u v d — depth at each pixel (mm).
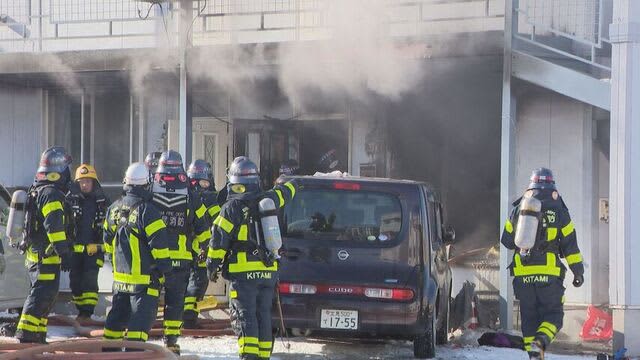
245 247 12352
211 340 16156
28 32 23500
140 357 10883
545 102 21438
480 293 20578
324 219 14391
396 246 14203
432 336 14570
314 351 15375
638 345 15688
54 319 17297
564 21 21062
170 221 13234
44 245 13828
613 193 15922
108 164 24156
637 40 15867
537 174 13945
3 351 11859
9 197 17516
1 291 17000
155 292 12648
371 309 14039
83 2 23203
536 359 13336
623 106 15883
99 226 16719
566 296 21172
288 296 14141
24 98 23719
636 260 15750
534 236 13477
